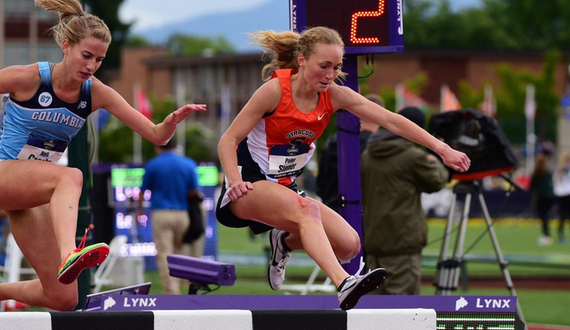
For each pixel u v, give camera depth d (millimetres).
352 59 11453
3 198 8250
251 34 8945
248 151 8750
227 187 8641
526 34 124812
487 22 124375
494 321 8594
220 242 39406
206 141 83000
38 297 9242
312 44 8250
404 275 13398
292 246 9219
